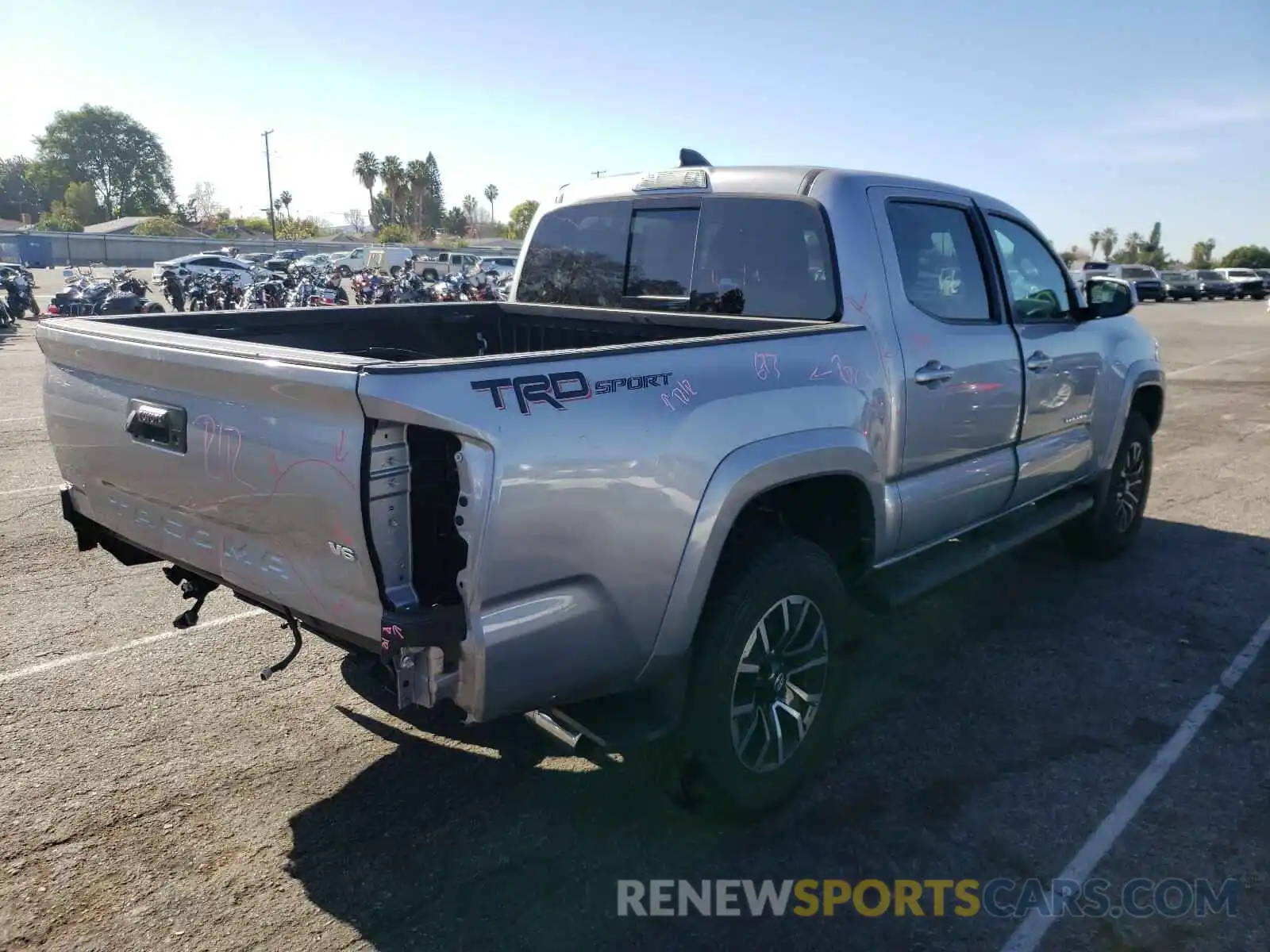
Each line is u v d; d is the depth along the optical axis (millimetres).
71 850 2975
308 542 2484
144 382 2875
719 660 2916
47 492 7156
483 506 2318
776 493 3387
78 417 3197
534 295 4953
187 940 2598
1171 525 6664
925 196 3996
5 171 135250
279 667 2953
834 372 3314
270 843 3033
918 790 3375
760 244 3891
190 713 3863
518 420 2367
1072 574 5594
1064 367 4727
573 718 2758
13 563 5602
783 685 3168
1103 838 3113
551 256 4844
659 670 2799
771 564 3020
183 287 24484
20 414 10523
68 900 2750
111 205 134250
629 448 2586
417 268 45781
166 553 3051
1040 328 4594
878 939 2654
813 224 3703
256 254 60469
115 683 4117
